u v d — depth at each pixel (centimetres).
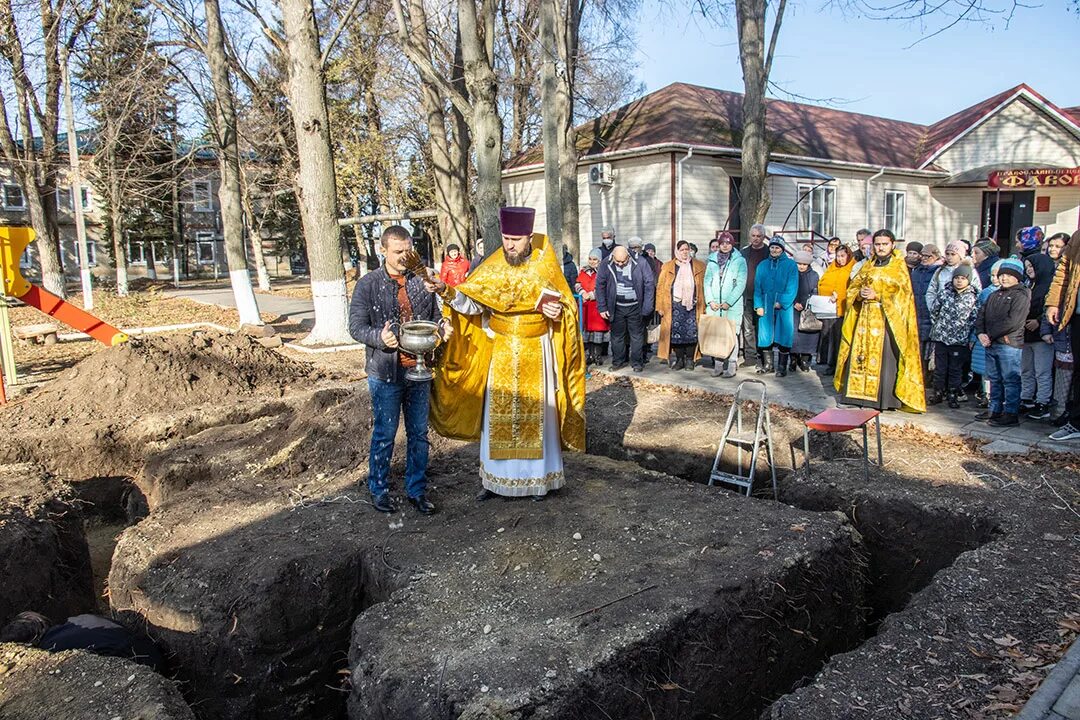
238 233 1614
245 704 446
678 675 370
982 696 328
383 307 510
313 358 1204
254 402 851
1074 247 621
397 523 520
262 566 464
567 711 324
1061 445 626
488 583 430
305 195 1305
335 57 2364
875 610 540
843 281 972
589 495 560
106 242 3822
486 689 327
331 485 603
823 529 484
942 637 374
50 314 962
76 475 745
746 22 1334
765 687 409
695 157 1691
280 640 453
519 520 515
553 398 548
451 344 531
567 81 1611
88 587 591
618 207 1806
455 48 1767
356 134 2716
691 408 815
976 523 507
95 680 363
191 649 450
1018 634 372
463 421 550
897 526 539
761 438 624
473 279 517
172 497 605
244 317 1627
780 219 1834
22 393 936
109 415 817
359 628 393
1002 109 2052
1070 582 416
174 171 2298
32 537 533
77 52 2086
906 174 2045
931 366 895
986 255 857
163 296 2870
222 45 1570
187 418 800
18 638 456
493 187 1108
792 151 1817
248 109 2248
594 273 1112
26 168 2284
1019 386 690
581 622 377
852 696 334
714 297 987
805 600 439
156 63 1686
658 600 394
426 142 2823
